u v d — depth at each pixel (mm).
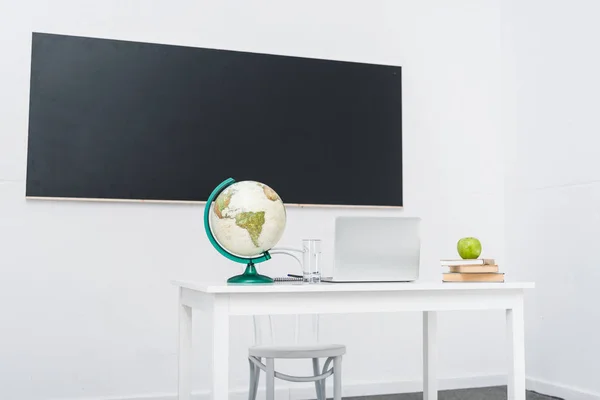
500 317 4504
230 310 2098
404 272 2340
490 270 2398
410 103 4398
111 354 3760
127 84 3830
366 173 4223
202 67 3967
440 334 4379
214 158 3947
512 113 4469
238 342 3980
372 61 4340
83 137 3740
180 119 3906
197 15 4012
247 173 3996
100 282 3762
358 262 2297
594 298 3748
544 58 4199
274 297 2139
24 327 3633
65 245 3715
